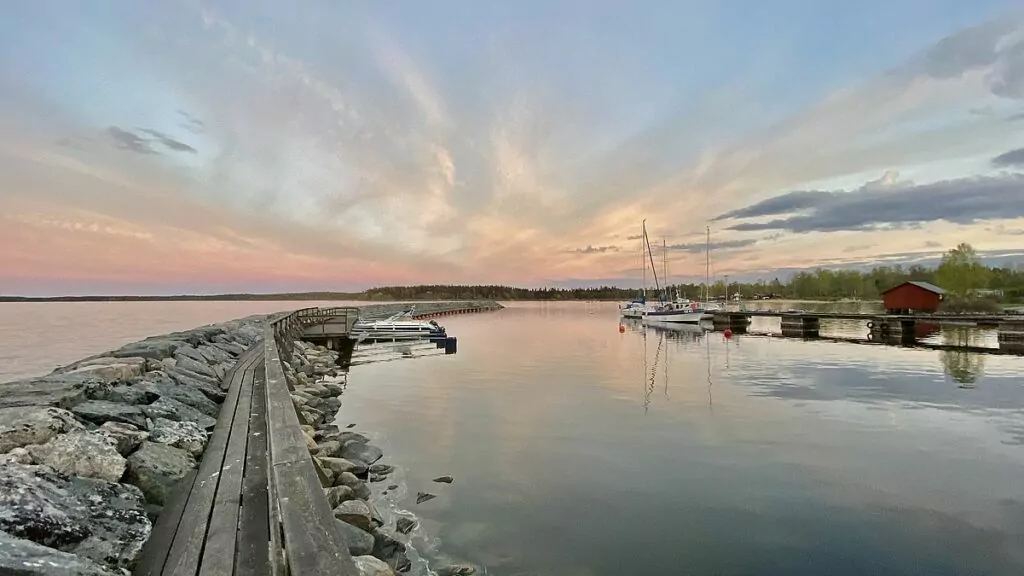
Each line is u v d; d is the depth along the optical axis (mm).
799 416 12227
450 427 11375
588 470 8539
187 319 62938
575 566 5613
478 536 6254
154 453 5172
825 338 35844
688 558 5793
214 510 4102
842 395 14836
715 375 18797
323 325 29500
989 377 18156
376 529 5891
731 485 7883
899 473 8367
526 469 8594
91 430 5020
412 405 13711
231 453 5609
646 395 14953
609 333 41750
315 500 2820
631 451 9531
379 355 25906
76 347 27969
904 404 13562
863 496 7469
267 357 9180
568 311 107312
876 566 5637
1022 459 9047
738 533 6367
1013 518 6762
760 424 11469
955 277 65625
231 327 21781
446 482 8023
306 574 2062
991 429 11008
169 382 8625
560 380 17812
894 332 36812
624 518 6770
